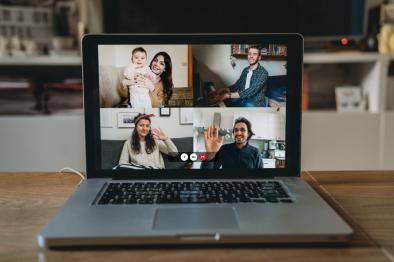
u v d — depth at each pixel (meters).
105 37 0.73
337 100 2.29
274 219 0.55
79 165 2.11
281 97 0.75
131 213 0.58
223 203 0.62
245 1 2.26
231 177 0.75
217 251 0.50
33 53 2.23
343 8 2.23
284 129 0.75
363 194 0.73
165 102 0.74
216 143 0.75
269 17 2.27
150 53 0.74
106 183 0.72
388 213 0.64
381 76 2.14
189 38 0.74
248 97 0.75
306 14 2.25
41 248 0.52
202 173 0.75
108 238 0.50
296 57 0.74
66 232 0.52
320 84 2.48
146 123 0.75
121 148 0.75
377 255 0.50
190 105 0.75
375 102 2.19
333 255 0.50
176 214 0.57
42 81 2.27
